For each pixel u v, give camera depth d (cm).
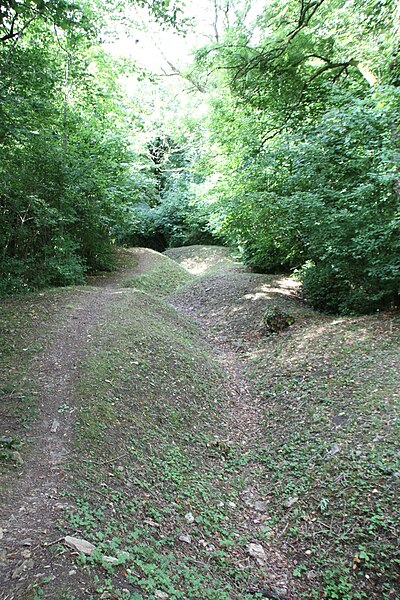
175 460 502
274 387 719
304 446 534
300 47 1127
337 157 899
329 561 374
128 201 1575
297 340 872
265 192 1045
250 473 525
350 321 883
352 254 845
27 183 1025
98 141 1324
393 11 859
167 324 959
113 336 750
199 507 437
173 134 2539
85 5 969
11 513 334
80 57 1215
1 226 1002
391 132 774
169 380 678
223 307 1229
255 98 1253
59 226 1155
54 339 712
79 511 353
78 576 274
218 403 691
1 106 828
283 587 358
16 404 507
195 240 2602
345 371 671
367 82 1042
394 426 494
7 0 630
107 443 475
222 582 346
